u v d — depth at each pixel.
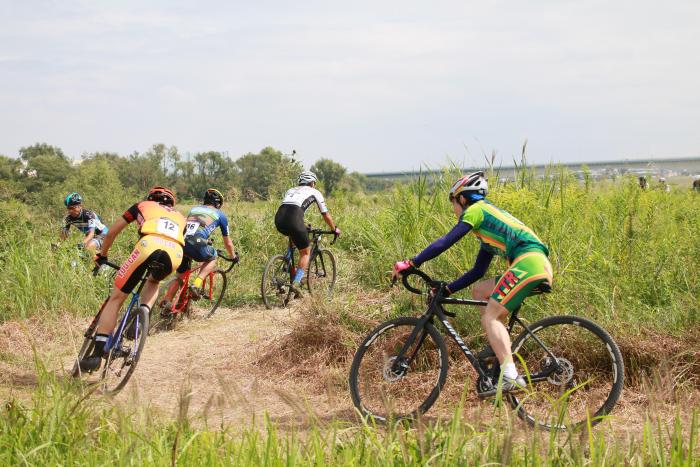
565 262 6.02
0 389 5.14
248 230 11.42
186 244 7.93
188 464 3.06
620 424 4.12
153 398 5.23
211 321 8.29
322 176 13.68
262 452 3.14
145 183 65.81
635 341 4.88
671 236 7.30
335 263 9.72
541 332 4.82
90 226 9.52
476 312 5.66
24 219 10.20
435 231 7.40
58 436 3.36
